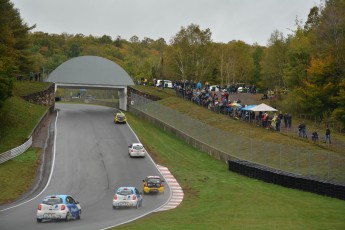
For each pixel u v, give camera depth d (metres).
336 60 79.12
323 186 42.44
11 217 33.62
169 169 58.53
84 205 39.81
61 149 66.12
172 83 116.94
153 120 91.31
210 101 87.81
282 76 106.81
